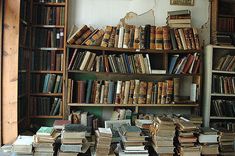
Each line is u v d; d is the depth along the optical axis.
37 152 2.68
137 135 2.83
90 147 2.94
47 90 3.47
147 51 3.55
